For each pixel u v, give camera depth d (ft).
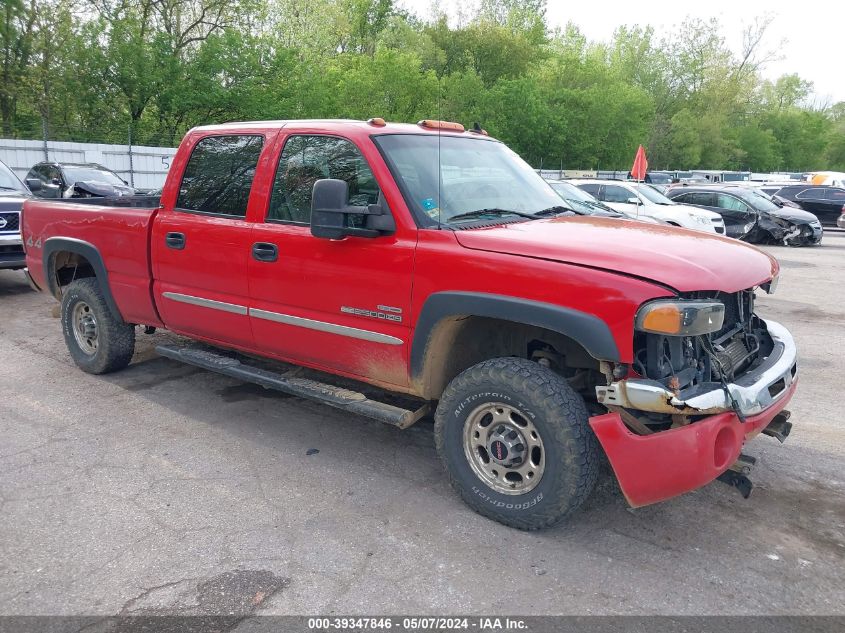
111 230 16.56
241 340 14.57
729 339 11.28
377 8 153.58
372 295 11.84
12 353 20.74
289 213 13.28
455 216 11.88
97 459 13.48
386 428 15.30
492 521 11.23
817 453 14.17
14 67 87.51
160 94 90.02
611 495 12.21
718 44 198.29
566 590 9.46
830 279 39.52
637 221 13.33
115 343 17.85
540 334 11.51
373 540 10.69
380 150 12.12
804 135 248.11
